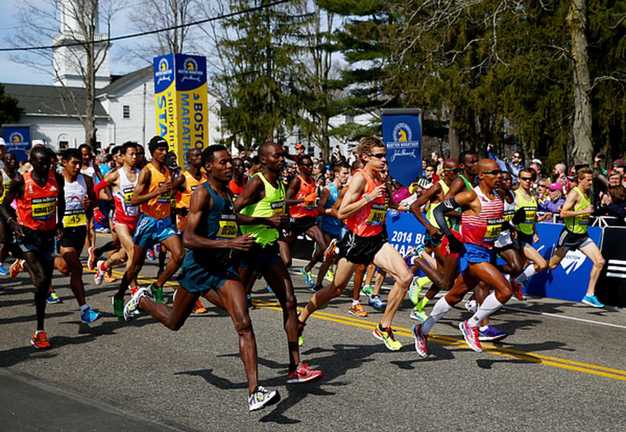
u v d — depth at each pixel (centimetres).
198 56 1424
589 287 938
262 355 638
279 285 555
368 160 612
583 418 480
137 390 533
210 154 492
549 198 1347
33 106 5825
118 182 815
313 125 3719
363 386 547
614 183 1034
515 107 1966
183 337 707
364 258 612
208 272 486
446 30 1716
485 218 604
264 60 3703
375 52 3272
